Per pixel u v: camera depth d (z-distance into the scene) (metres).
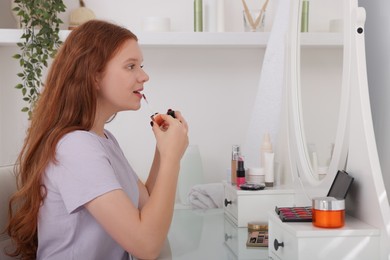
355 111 1.20
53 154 1.18
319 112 1.46
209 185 2.12
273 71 1.97
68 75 1.24
